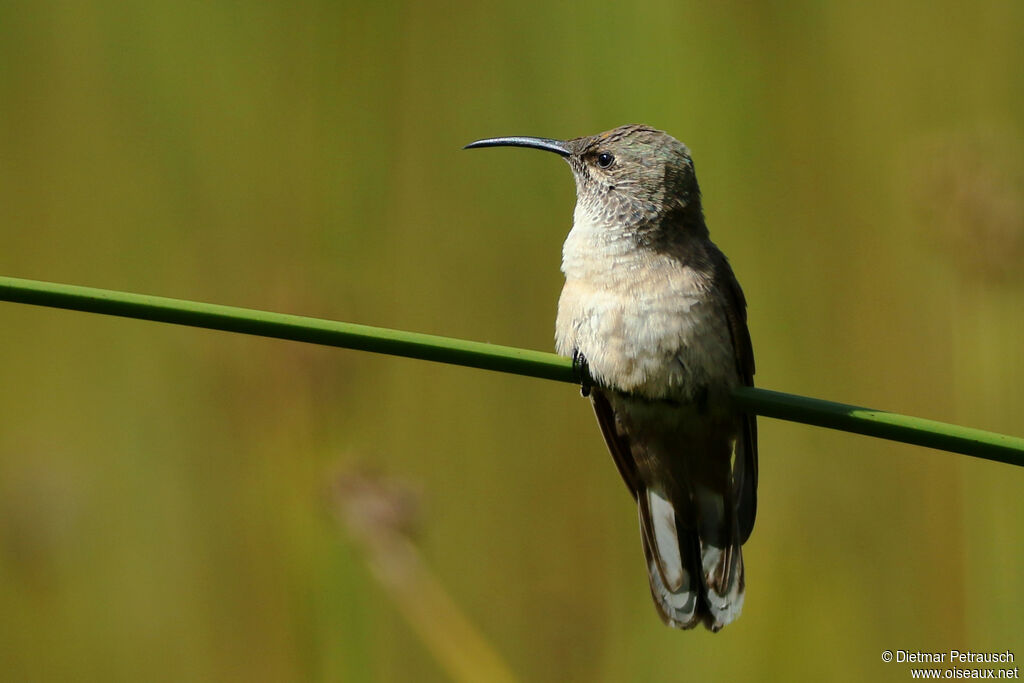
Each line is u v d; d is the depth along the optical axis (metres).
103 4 11.85
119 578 10.55
